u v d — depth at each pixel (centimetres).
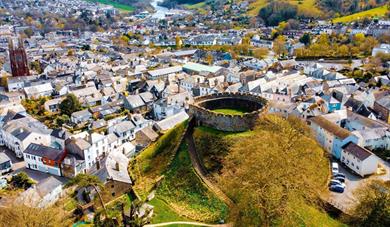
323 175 7812
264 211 5362
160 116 14575
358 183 7862
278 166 5659
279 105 11756
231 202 6119
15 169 11231
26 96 17900
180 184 6831
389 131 9669
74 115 14425
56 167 10606
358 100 12625
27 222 6556
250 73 18175
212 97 8406
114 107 15450
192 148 7350
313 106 11594
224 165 6731
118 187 7756
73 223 7212
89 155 10812
